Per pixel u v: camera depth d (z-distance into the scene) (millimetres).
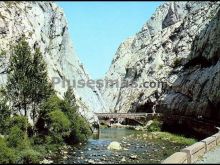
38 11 74812
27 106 40719
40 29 71188
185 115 88375
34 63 39062
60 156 35125
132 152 39531
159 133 68750
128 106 157750
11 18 57688
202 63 92250
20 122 36062
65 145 43344
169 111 102125
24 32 58281
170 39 160250
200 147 29875
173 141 55250
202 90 81312
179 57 132000
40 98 39969
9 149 31047
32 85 38656
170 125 83938
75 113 49656
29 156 31188
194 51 99688
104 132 77750
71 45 97938
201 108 77625
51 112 41844
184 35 143125
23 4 68438
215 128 52312
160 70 145375
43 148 37094
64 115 43469
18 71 38219
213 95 71938
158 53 159250
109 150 41219
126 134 71500
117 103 180250
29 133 39094
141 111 136375
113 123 117375
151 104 128375
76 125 47688
